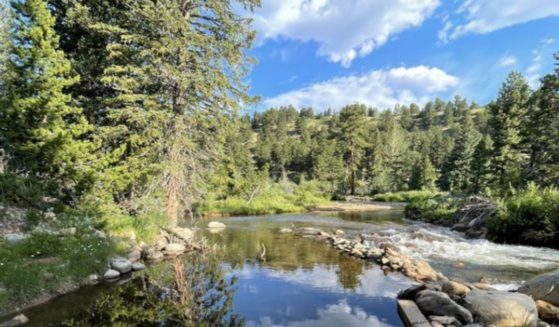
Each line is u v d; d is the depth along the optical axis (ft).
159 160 42.63
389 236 47.32
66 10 45.57
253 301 21.27
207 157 45.73
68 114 45.06
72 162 39.11
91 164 40.14
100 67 46.50
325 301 21.25
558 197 43.21
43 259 24.63
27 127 38.01
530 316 16.60
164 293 22.91
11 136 37.09
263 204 98.17
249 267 30.37
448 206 68.69
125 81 39.19
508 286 23.95
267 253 36.65
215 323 17.74
